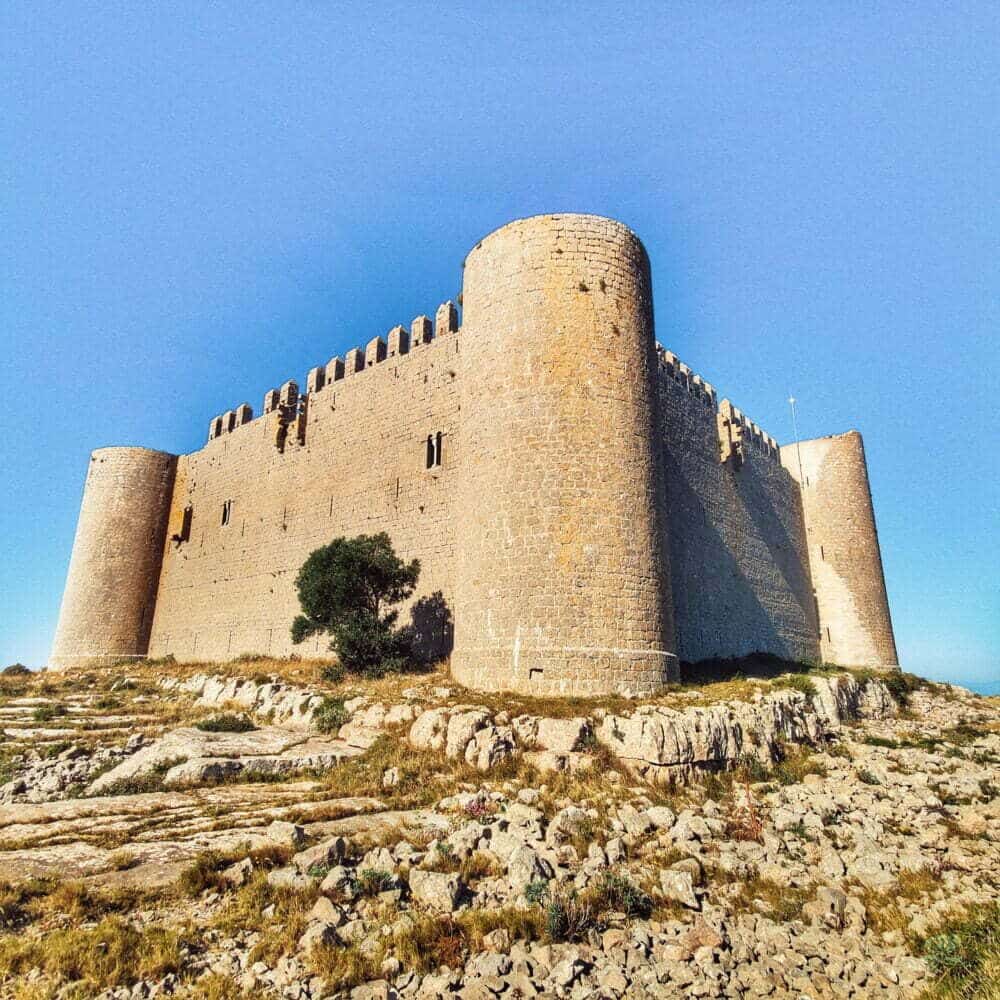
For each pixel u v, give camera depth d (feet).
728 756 49.83
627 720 49.39
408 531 97.76
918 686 118.01
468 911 27.35
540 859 31.35
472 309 74.54
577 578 60.44
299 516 119.03
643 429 67.31
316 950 23.20
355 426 112.57
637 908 28.94
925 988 24.77
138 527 153.69
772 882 33.30
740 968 25.54
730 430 123.03
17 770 55.57
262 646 119.03
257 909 26.11
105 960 21.66
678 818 39.17
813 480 153.48
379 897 27.58
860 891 33.14
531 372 66.90
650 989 23.59
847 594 144.15
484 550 65.05
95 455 159.43
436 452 97.14
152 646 148.97
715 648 101.81
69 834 35.01
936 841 39.73
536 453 64.34
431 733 52.21
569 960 24.04
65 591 151.74
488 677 61.36
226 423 147.54
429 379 101.55
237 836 34.81
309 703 67.67
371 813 39.55
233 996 20.83
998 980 24.02
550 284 69.26
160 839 34.35
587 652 58.34
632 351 69.10
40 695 95.50
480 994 22.03
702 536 106.42
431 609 90.33
